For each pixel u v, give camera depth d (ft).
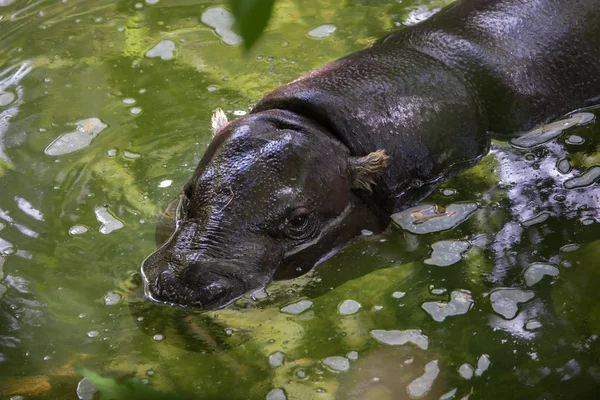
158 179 30.73
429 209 28.71
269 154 25.64
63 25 43.37
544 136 32.35
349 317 23.48
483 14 33.94
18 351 22.77
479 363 21.61
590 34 34.37
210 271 23.63
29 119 35.32
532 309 23.66
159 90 37.09
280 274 24.94
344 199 27.04
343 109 27.96
